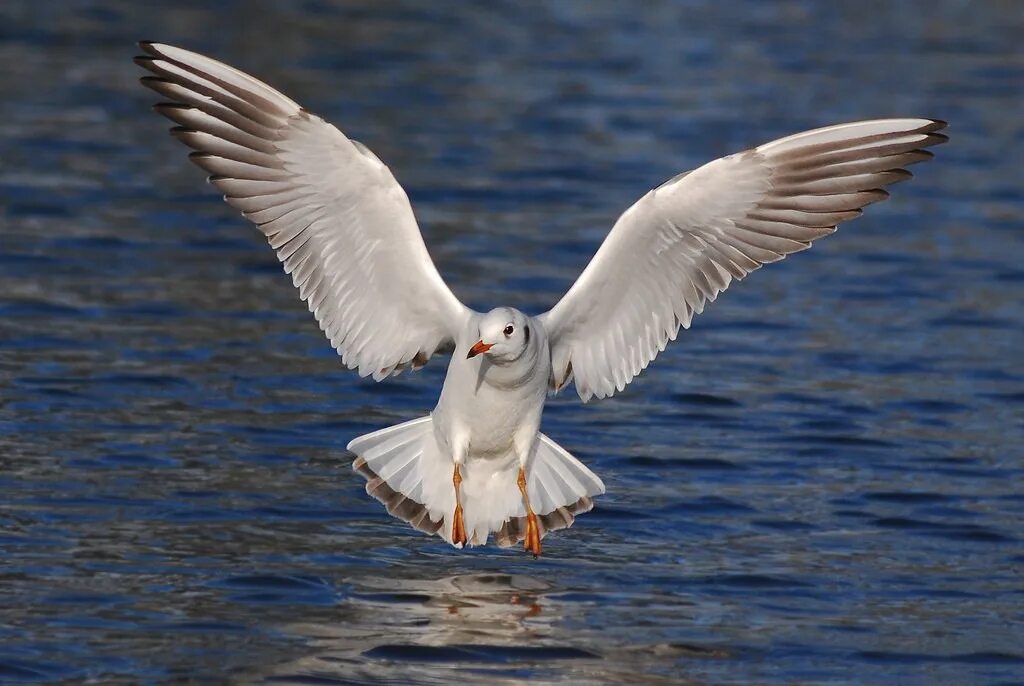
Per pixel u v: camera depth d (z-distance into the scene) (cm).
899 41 3994
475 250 2269
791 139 1187
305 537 1298
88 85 3178
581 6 4322
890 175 1214
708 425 1653
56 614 1116
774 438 1616
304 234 1202
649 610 1173
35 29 3641
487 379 1178
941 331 2020
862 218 2603
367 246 1201
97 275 2084
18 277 2050
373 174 1164
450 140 2909
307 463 1479
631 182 2678
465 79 3397
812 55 3766
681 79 3466
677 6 4384
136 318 1916
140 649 1067
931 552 1315
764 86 3403
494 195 2584
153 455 1472
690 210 1193
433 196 2561
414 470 1227
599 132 3003
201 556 1242
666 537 1338
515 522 1227
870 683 1057
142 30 3684
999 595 1222
